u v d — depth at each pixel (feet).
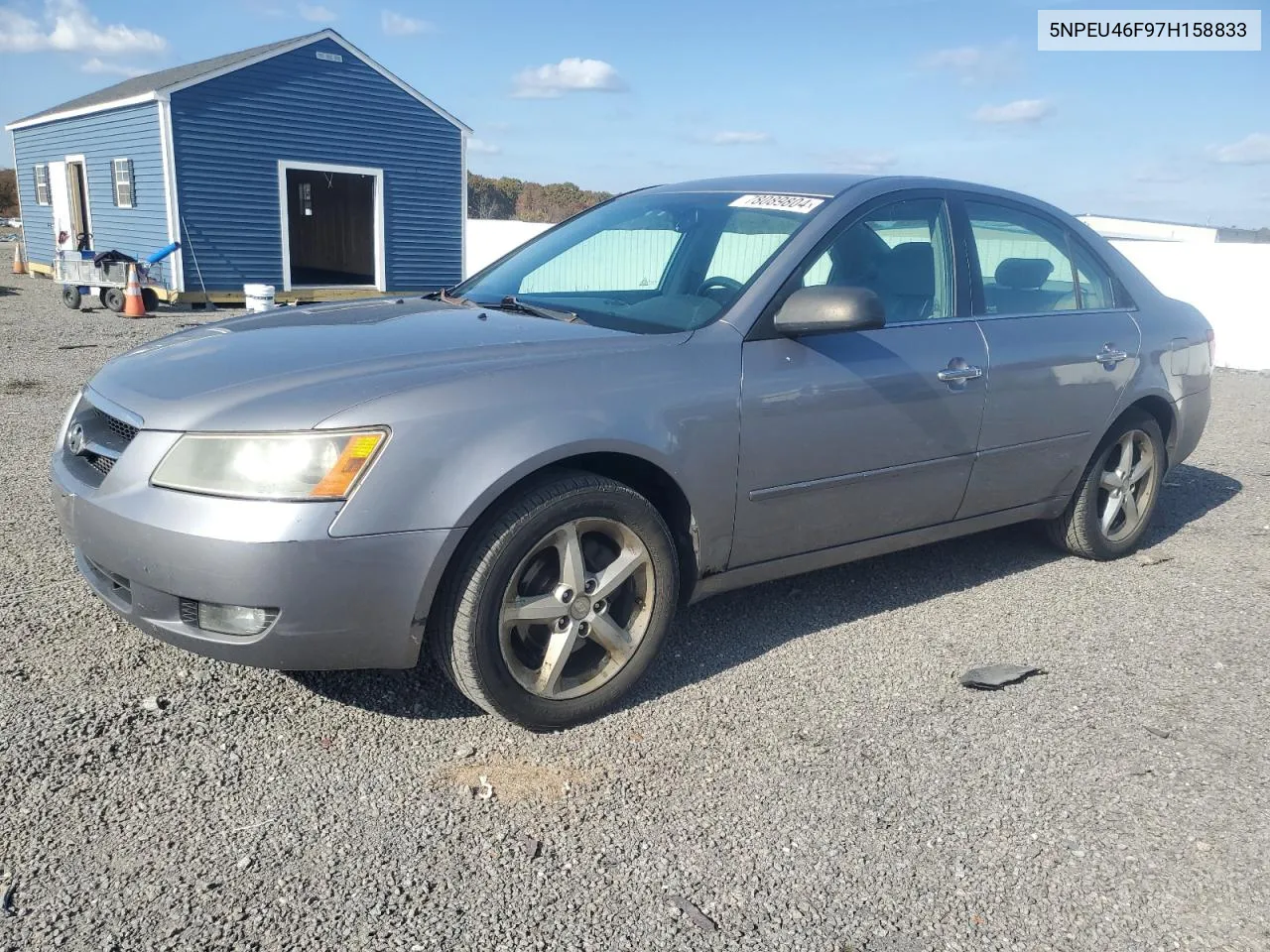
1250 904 8.10
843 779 9.62
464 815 8.80
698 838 8.64
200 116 57.72
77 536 9.70
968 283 13.62
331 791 9.05
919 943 7.53
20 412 24.25
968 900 8.01
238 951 7.09
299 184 69.77
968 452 13.30
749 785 9.46
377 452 8.86
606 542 10.51
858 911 7.83
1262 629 13.66
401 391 9.18
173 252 58.13
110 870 7.85
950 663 12.26
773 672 11.82
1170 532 18.13
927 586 14.87
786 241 12.02
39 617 12.12
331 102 63.52
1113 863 8.55
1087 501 15.49
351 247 73.77
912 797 9.37
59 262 51.21
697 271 12.48
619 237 13.76
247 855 8.11
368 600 8.95
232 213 60.44
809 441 11.56
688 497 10.70
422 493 8.98
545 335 10.71
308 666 9.16
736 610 13.64
